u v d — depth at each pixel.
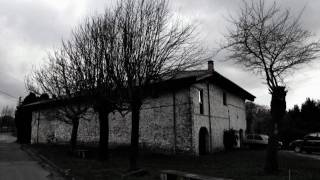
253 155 20.98
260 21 13.57
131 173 11.98
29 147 28.22
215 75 24.25
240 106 31.73
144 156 19.78
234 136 26.67
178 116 21.36
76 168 14.22
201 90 23.12
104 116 16.81
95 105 16.69
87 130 27.56
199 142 22.31
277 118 12.75
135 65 12.78
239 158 18.73
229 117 27.80
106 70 14.40
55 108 24.59
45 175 13.60
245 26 13.68
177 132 21.22
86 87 16.81
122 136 24.22
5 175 13.48
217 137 24.50
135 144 12.77
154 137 22.25
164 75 13.60
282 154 24.06
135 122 12.90
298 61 13.58
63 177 13.06
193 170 13.33
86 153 19.34
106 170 13.33
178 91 21.67
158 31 13.23
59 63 19.14
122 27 13.66
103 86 14.91
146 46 13.00
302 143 28.53
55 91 20.81
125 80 13.45
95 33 15.35
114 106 15.18
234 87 28.20
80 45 16.56
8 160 19.16
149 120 22.70
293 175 11.68
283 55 13.48
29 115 38.28
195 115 21.42
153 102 22.72
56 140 31.59
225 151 24.81
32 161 18.81
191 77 20.86
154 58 13.03
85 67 16.38
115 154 20.67
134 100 12.92
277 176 11.45
